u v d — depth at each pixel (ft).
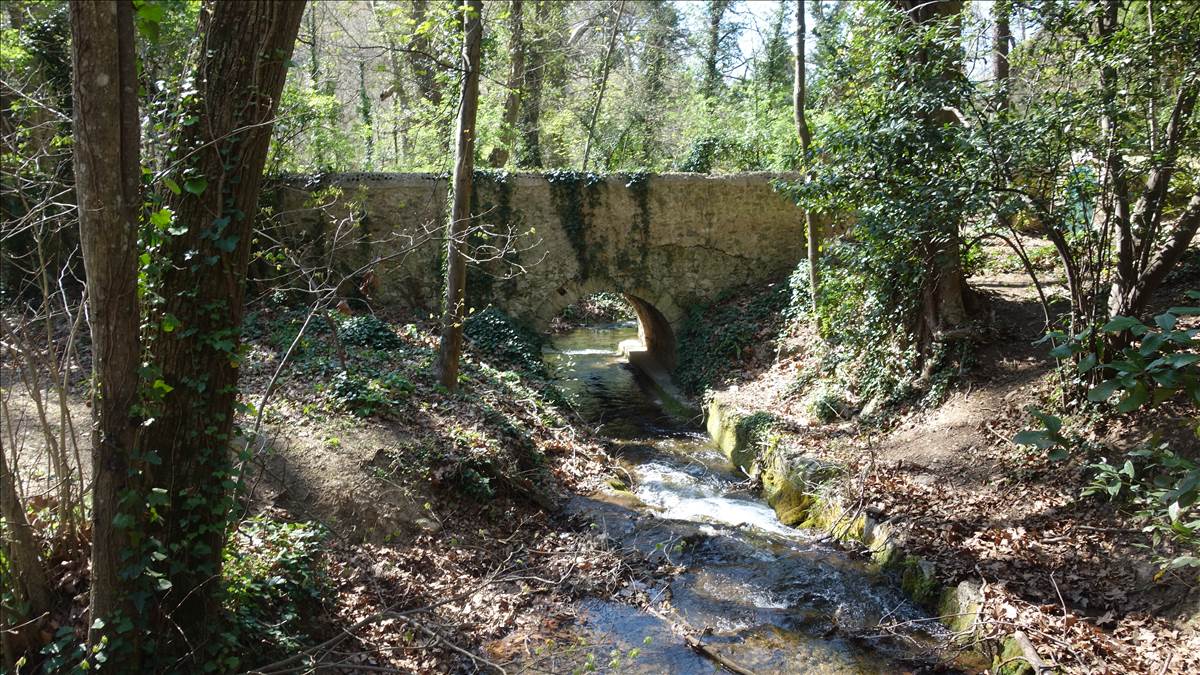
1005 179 28.91
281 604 20.74
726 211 62.28
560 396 50.65
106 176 13.16
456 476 31.45
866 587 26.45
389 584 24.48
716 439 47.19
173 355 15.53
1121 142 26.81
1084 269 30.14
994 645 21.36
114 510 14.82
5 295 40.96
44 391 30.99
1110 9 28.43
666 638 23.68
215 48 15.29
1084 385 29.50
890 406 38.86
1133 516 23.99
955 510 28.53
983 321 38.50
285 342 43.88
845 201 35.88
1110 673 18.92
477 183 58.39
